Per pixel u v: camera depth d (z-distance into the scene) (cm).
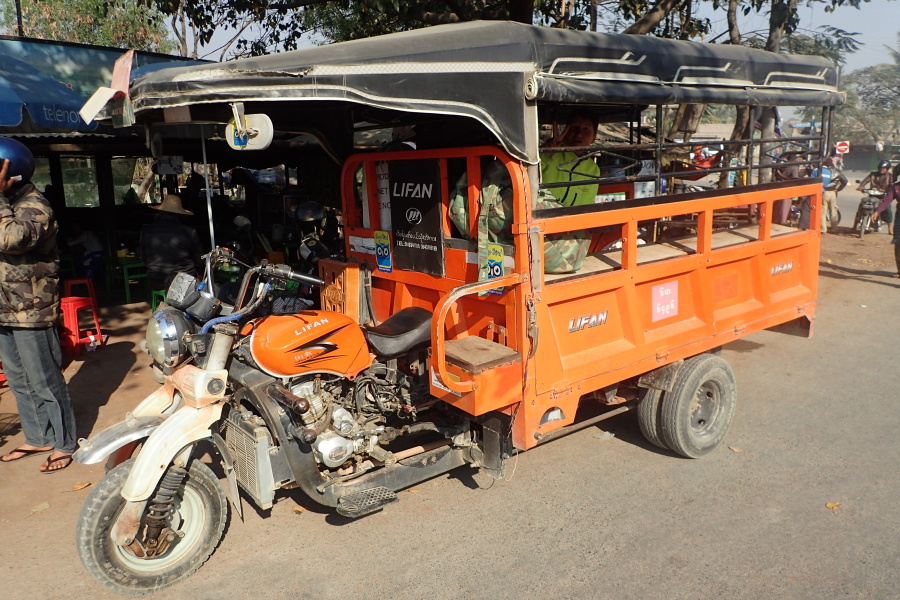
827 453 486
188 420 336
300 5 1043
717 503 420
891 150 3378
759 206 507
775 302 532
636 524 397
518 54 335
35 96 693
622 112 559
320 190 1037
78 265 1030
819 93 527
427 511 417
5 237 413
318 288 568
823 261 1237
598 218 383
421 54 336
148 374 670
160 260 728
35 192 443
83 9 1800
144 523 339
